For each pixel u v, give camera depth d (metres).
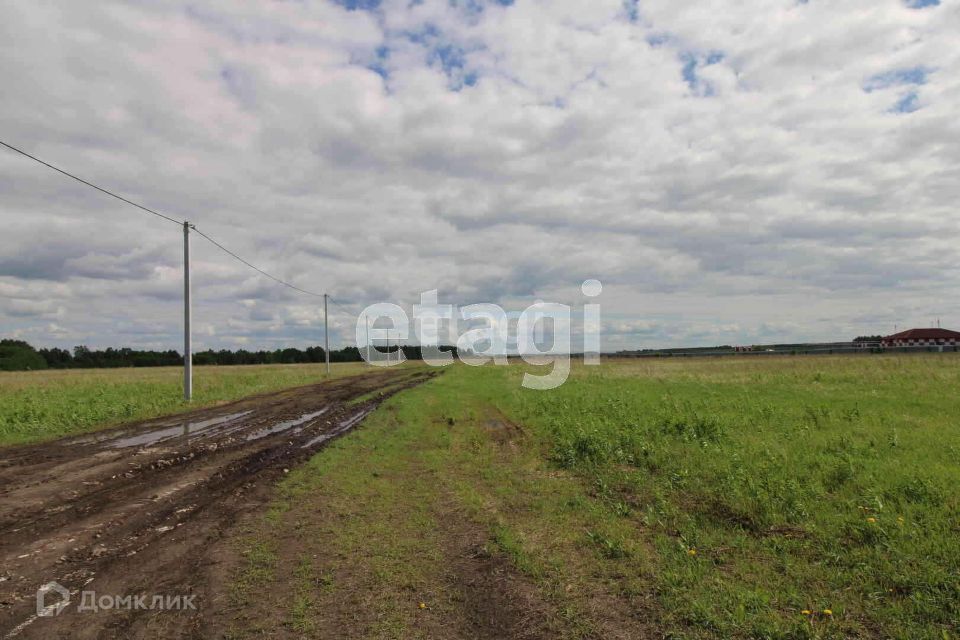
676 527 6.63
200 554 6.03
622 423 13.38
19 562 5.78
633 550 5.92
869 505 6.71
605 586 5.18
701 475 8.70
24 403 17.80
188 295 22.56
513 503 7.96
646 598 4.91
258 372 50.09
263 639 4.28
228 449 12.13
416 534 6.73
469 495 8.36
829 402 16.34
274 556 5.98
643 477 8.92
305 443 12.97
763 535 6.26
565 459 10.44
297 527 6.95
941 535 5.76
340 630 4.43
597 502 7.84
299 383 34.22
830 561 5.48
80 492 8.56
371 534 6.71
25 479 9.28
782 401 16.92
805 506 6.88
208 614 4.67
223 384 29.73
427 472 10.02
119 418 17.05
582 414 15.48
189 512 7.59
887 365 31.45
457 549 6.25
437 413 18.17
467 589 5.21
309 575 5.49
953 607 4.43
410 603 4.92
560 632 4.40
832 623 4.34
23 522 7.09
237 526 6.98
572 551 6.06
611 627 4.45
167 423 16.16
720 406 16.14
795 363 39.53
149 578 5.40
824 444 10.30
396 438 13.55
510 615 4.70
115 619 4.57
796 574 5.21
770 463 8.77
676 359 64.12
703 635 4.27
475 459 11.01
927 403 15.34
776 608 4.63
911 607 4.51
